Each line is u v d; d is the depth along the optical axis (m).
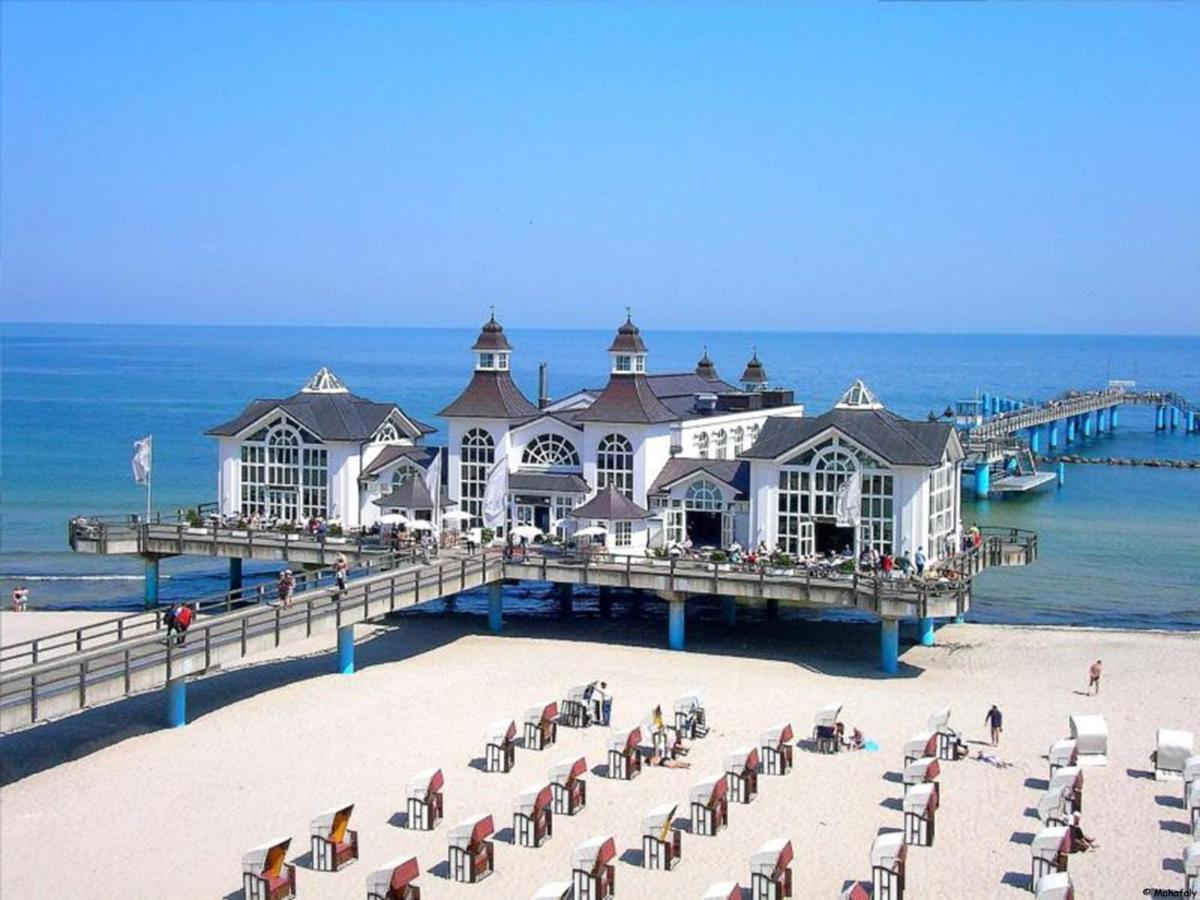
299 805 44.22
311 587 70.56
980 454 131.00
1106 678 62.47
